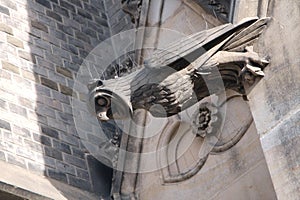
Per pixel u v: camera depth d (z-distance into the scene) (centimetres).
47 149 1741
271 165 1347
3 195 1554
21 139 1720
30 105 1798
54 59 1939
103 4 2219
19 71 1852
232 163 1540
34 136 1745
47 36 1988
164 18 1719
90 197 1706
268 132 1373
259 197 1481
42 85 1858
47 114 1805
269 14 1465
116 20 2150
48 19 2038
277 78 1403
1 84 1795
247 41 1469
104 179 1764
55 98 1848
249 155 1515
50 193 1620
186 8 1678
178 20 1694
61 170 1722
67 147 1770
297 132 1333
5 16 1956
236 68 1466
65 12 2094
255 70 1429
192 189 1599
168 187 1641
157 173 1664
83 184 1727
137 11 1795
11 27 1941
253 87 1432
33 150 1719
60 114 1823
